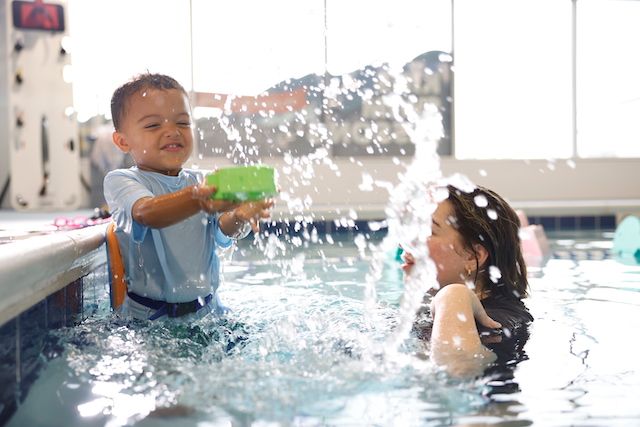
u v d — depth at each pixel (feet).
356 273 7.83
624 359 3.61
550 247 11.21
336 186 19.04
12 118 14.69
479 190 4.91
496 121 20.84
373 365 3.38
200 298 5.10
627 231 10.27
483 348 3.68
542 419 2.68
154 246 5.02
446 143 20.71
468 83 20.67
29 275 3.28
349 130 19.31
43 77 14.87
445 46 20.49
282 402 2.85
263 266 8.52
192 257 5.11
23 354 3.21
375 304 5.46
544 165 20.86
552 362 3.52
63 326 4.15
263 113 18.47
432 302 4.13
